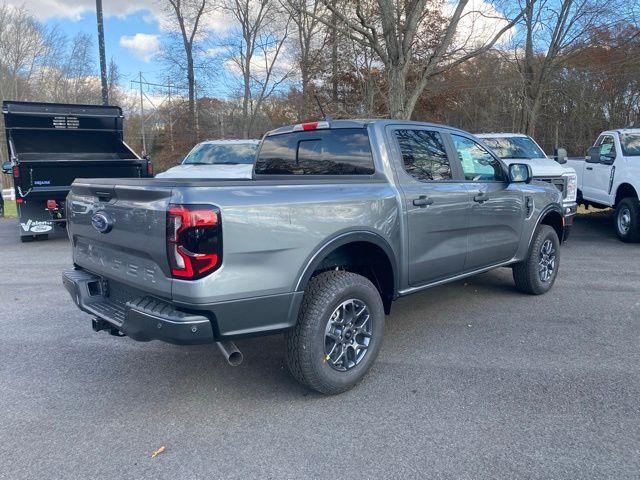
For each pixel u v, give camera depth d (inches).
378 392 147.2
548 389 146.2
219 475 110.4
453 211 182.1
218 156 427.5
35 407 141.1
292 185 136.6
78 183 158.2
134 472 111.7
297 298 133.1
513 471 109.5
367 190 153.6
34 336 195.6
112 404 142.7
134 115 1704.0
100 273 150.3
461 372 159.2
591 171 437.1
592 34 761.0
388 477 108.7
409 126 177.8
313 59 856.3
